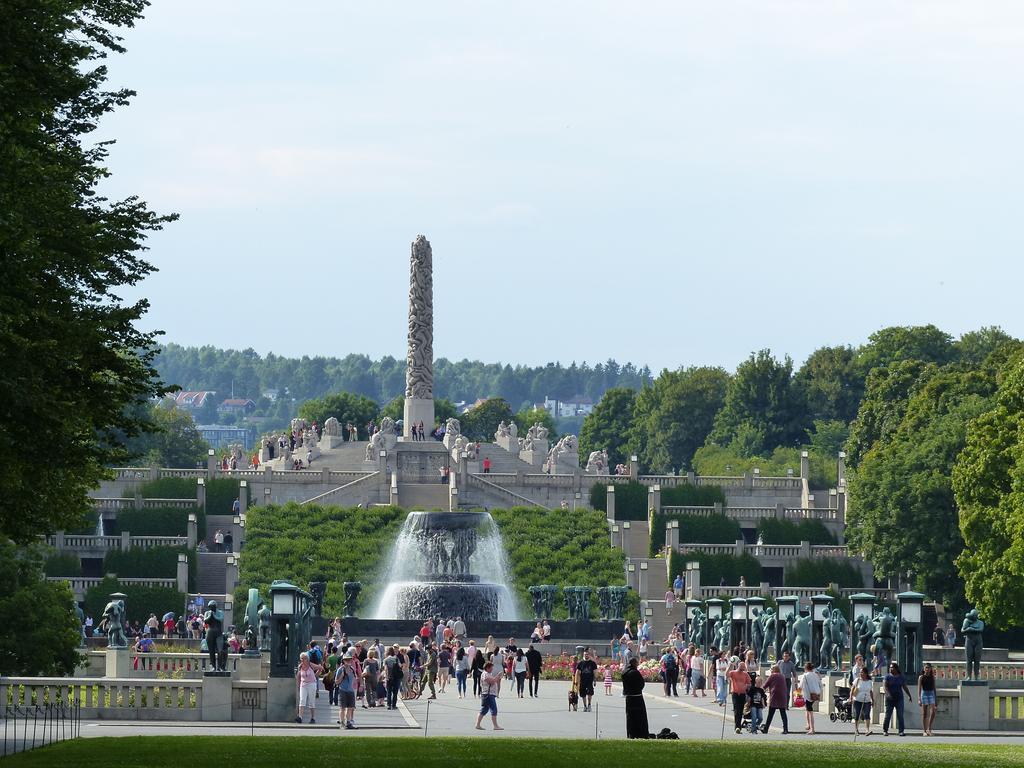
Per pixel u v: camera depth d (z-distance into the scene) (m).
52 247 64.31
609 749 71.75
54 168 64.88
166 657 132.12
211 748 69.94
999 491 155.12
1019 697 103.50
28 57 62.94
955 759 70.88
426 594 183.38
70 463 66.44
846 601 198.38
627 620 190.38
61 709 88.69
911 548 186.75
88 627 168.25
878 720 105.25
